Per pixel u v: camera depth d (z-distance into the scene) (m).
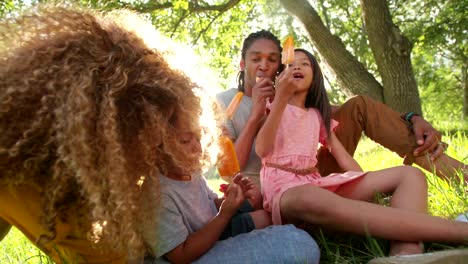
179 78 1.51
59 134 1.33
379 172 2.21
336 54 9.34
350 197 2.25
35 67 1.41
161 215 1.70
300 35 12.89
